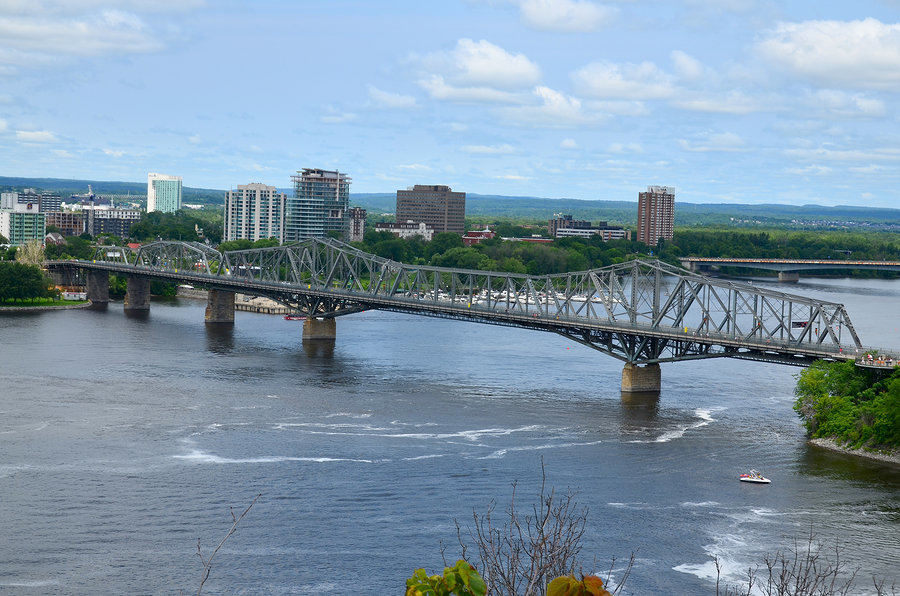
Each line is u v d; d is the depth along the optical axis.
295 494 144.12
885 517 139.75
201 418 190.50
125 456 161.62
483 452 169.25
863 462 168.50
